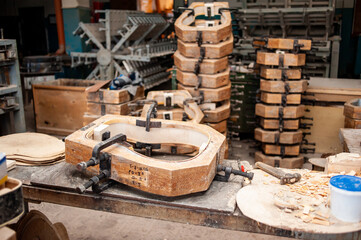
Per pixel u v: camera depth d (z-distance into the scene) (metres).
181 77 3.65
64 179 1.93
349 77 8.06
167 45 6.14
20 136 2.50
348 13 7.72
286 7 5.58
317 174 2.00
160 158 2.28
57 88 4.73
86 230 2.77
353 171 1.93
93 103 3.82
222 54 3.53
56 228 1.84
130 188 1.83
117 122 2.28
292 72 3.74
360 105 3.57
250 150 4.62
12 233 1.39
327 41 5.39
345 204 1.51
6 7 10.88
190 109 3.21
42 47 11.01
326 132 4.40
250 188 1.82
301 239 1.54
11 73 3.83
